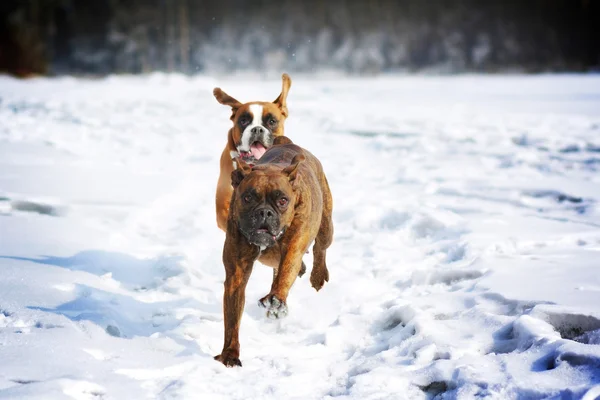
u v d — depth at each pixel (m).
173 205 11.74
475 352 6.05
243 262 6.24
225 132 20.64
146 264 8.93
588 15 78.00
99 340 6.35
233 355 6.16
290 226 6.25
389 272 8.56
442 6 83.44
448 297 7.25
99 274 8.41
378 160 16.16
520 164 15.21
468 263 8.40
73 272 8.15
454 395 5.33
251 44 77.75
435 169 14.84
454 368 5.62
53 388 5.24
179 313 7.31
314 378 5.94
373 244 9.69
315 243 7.70
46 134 18.59
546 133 19.48
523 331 6.07
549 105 28.02
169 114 24.89
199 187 12.88
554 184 12.62
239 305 6.25
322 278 7.79
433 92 37.84
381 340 6.70
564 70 71.75
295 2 82.81
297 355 6.51
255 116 9.05
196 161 15.85
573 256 8.35
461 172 14.39
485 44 77.44
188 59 77.19
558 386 5.21
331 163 15.78
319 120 23.45
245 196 6.00
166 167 14.80
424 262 8.79
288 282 6.14
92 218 10.59
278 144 7.81
